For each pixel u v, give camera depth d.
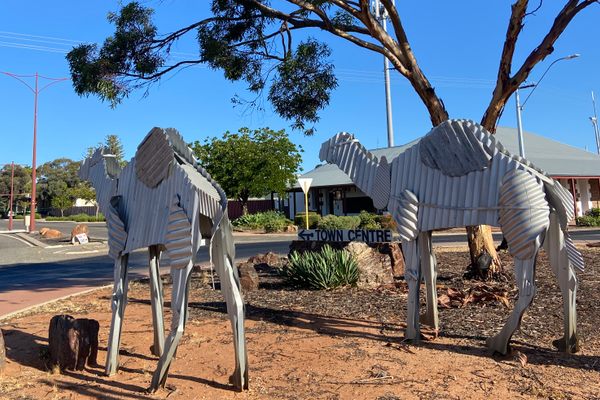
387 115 30.78
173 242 4.05
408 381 4.26
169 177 4.28
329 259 8.98
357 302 7.54
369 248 9.37
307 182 17.28
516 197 4.50
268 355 5.13
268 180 31.47
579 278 8.99
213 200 3.90
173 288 4.07
